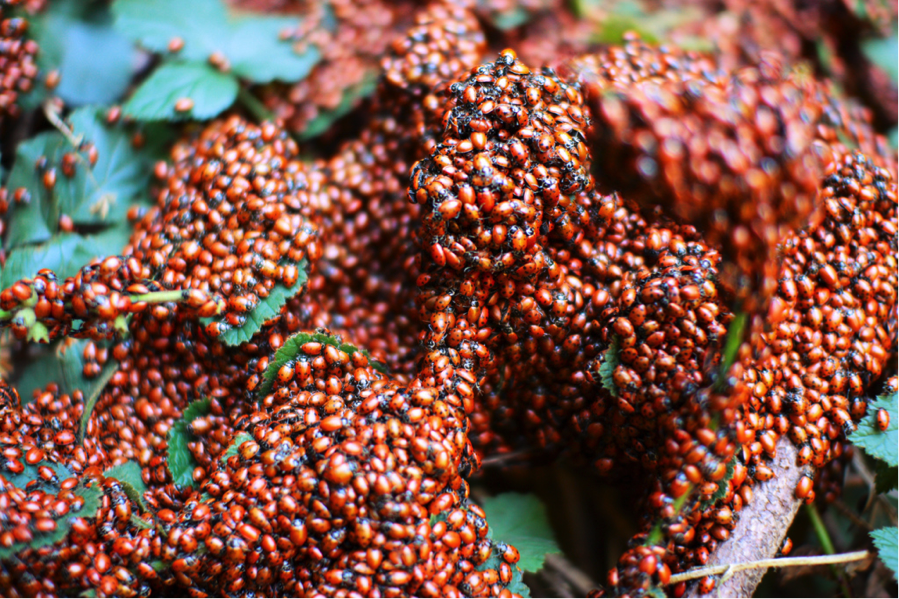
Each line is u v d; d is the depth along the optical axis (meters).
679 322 0.40
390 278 0.45
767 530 0.40
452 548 0.39
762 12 0.51
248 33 0.48
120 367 0.43
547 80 0.41
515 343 0.42
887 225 0.43
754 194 0.39
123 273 0.40
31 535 0.38
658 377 0.40
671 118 0.41
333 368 0.41
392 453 0.38
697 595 0.40
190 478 0.42
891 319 0.43
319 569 0.38
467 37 0.46
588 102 0.42
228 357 0.42
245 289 0.41
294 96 0.48
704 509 0.40
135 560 0.39
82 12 0.48
